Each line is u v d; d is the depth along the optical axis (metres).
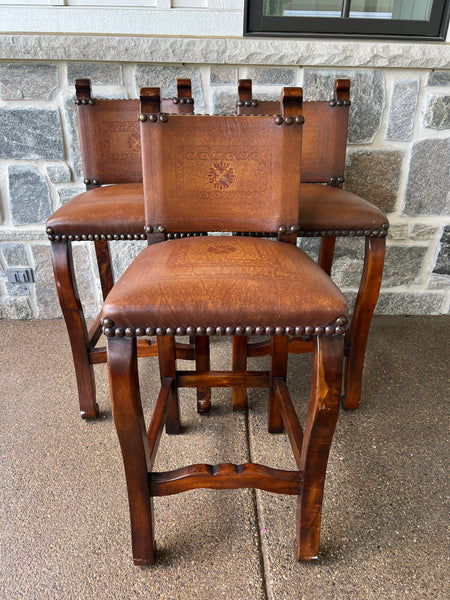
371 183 1.65
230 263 0.78
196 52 1.42
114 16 1.52
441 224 1.72
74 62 1.45
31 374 1.45
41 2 1.49
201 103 1.53
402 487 1.03
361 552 0.88
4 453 1.12
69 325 1.15
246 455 1.13
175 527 0.93
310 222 1.05
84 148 1.28
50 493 1.01
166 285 0.71
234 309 0.69
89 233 1.04
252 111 1.30
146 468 0.78
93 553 0.87
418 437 1.19
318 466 0.78
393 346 1.62
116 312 0.69
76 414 1.27
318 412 0.73
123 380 0.72
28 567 0.85
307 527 0.82
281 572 0.84
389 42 1.50
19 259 1.69
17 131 1.52
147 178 0.88
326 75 1.50
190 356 1.28
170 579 0.82
